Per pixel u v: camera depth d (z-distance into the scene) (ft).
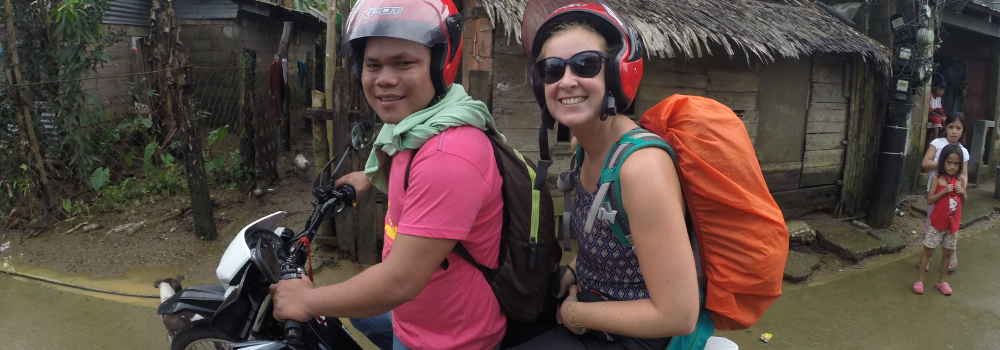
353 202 6.35
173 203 18.60
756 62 18.95
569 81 4.44
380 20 4.56
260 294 6.25
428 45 4.59
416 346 5.23
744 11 18.30
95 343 10.71
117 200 18.30
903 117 19.48
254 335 5.97
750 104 19.13
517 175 4.97
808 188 20.74
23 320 11.50
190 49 29.07
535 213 5.07
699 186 4.49
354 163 14.10
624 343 5.09
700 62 17.94
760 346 11.79
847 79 20.70
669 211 4.19
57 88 17.94
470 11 14.69
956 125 14.37
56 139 18.08
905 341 12.16
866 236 18.53
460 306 4.97
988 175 28.99
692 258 4.29
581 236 5.12
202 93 28.04
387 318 6.56
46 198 16.49
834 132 20.86
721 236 4.59
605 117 4.49
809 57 19.93
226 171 20.92
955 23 24.17
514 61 15.48
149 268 14.33
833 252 17.92
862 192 21.07
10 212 16.76
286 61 25.77
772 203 4.64
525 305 5.25
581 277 5.41
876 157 20.86
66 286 13.12
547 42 4.66
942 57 30.30
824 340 12.12
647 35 13.91
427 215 4.39
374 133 13.50
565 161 16.53
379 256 14.83
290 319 5.15
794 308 13.78
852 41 19.10
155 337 10.97
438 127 4.55
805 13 20.47
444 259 4.82
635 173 4.25
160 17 14.89
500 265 5.05
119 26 26.17
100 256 14.80
